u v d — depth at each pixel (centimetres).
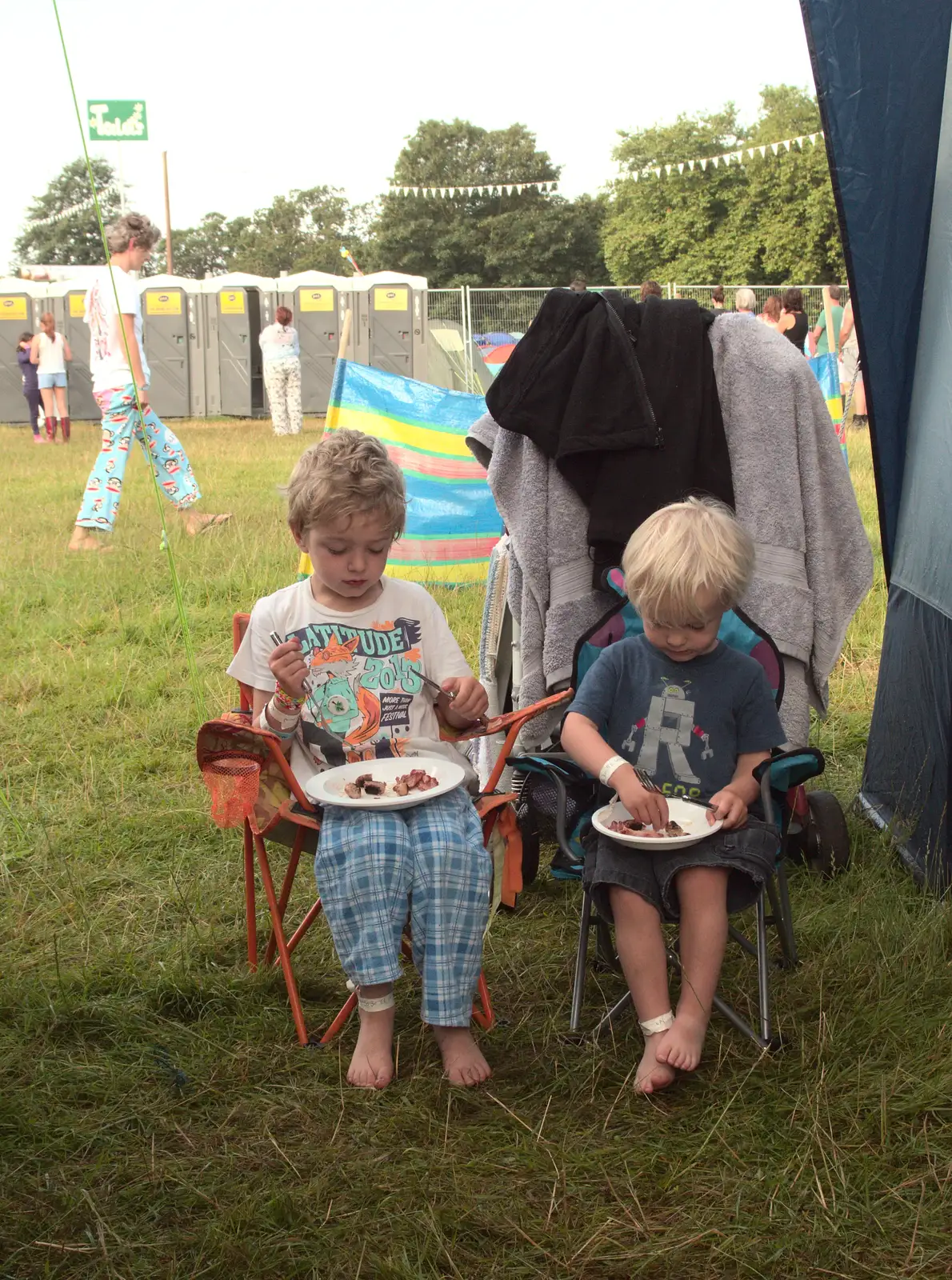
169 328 2458
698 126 5262
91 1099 269
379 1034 276
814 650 361
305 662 304
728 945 329
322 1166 244
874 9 354
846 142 361
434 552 703
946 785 346
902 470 396
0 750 493
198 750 281
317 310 2394
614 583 345
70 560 836
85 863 391
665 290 2256
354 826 273
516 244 5981
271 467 1435
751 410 358
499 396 365
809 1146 243
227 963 330
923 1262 214
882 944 313
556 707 362
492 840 298
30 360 1953
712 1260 217
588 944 326
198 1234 226
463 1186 237
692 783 298
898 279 376
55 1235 226
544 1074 276
